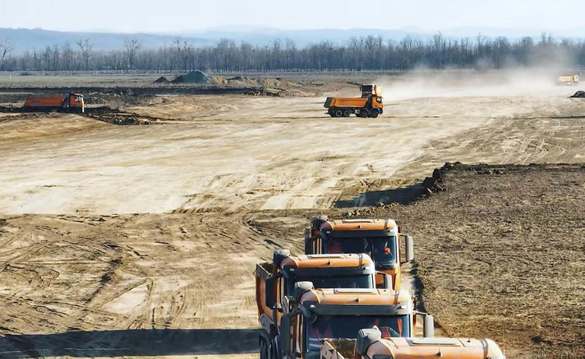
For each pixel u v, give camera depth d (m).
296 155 103.25
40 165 96.06
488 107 188.12
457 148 109.62
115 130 133.62
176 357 34.75
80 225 65.12
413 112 175.00
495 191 74.31
